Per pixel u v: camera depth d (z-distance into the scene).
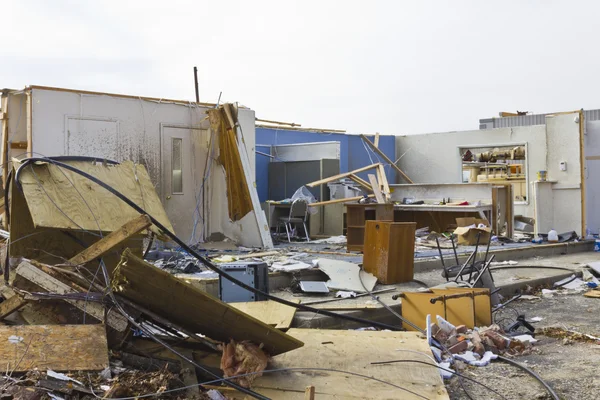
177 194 11.82
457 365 5.81
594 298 9.38
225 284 7.36
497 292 8.59
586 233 15.39
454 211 15.15
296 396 4.64
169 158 11.71
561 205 15.57
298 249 11.80
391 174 20.22
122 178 6.09
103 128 10.87
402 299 7.22
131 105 11.22
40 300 5.13
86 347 4.71
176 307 4.90
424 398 4.64
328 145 15.59
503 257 12.26
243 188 11.86
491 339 6.45
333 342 5.97
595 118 23.34
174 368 4.87
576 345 6.73
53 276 5.04
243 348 4.96
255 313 6.78
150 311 5.12
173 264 9.03
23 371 4.46
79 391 4.31
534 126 17.58
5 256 5.95
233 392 4.65
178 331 5.55
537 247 13.19
